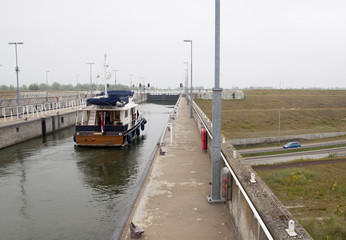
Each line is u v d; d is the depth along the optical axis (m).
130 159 18.53
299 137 38.47
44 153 20.45
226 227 6.41
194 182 9.61
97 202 11.68
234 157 7.46
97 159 18.53
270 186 15.73
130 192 12.75
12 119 27.61
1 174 15.57
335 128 44.97
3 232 9.39
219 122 7.48
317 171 21.19
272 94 94.62
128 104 24.25
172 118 29.88
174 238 5.94
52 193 12.72
